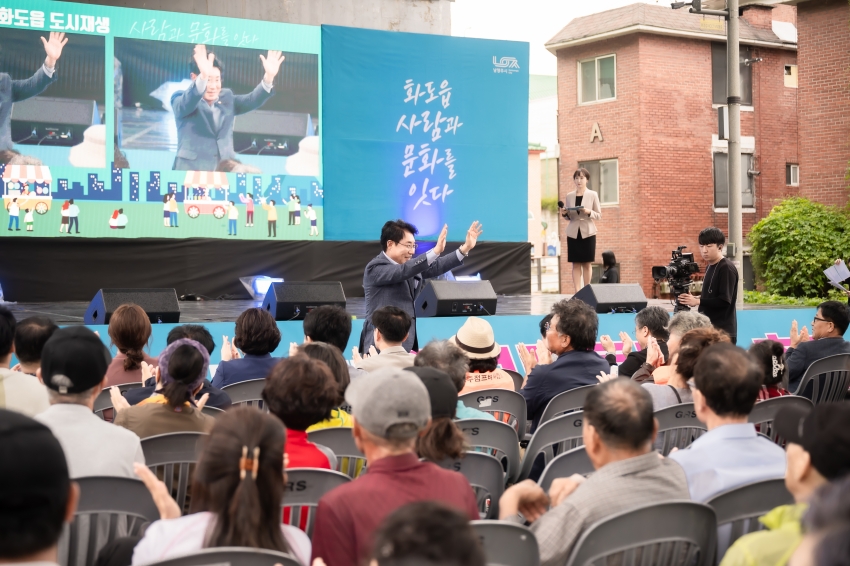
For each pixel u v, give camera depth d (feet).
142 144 33.37
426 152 37.83
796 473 5.49
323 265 35.96
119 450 7.77
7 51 31.55
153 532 5.63
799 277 49.24
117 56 33.01
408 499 6.16
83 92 32.58
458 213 38.47
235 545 5.39
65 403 7.77
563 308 13.08
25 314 27.07
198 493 5.89
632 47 59.98
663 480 6.79
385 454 6.36
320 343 10.59
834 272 22.95
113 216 33.06
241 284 34.71
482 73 38.70
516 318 24.53
